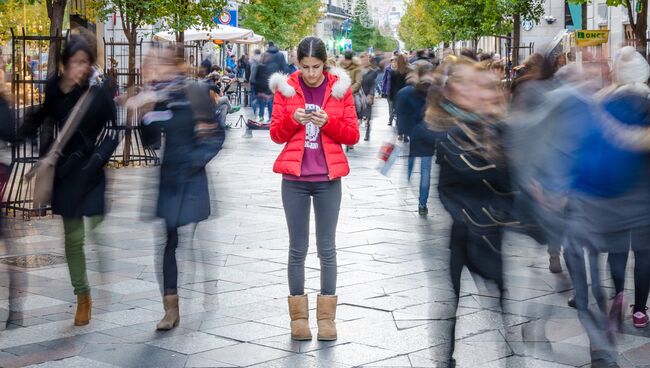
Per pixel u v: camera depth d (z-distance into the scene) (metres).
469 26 34.78
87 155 6.28
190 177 6.39
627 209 5.34
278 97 5.96
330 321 6.02
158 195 6.43
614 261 5.93
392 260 8.50
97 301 7.02
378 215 11.27
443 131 5.34
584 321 5.44
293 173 5.91
